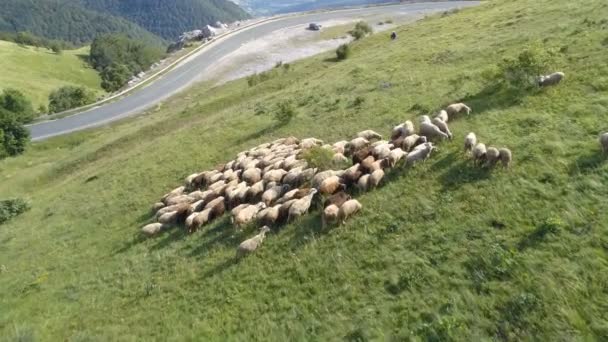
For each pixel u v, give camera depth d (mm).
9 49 181375
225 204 23281
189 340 13992
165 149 39531
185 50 105812
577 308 10555
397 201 17297
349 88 37875
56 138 68875
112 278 20141
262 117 39250
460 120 22812
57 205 35750
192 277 17719
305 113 35562
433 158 19516
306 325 12930
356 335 11930
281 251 17188
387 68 40188
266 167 24906
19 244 29125
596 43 26469
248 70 85438
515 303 11086
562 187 14859
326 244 16406
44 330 16969
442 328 11031
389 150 20906
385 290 13188
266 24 118750
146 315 16172
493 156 17188
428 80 32344
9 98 78188
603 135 15891
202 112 55312
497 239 13453
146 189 31641
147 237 23516
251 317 14180
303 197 19406
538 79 23609
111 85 162500
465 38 41750
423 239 14680
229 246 19156
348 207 17234
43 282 21906
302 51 91188
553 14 38719
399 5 122000
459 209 15508
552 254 12227
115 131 62938
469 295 11789
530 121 20172
